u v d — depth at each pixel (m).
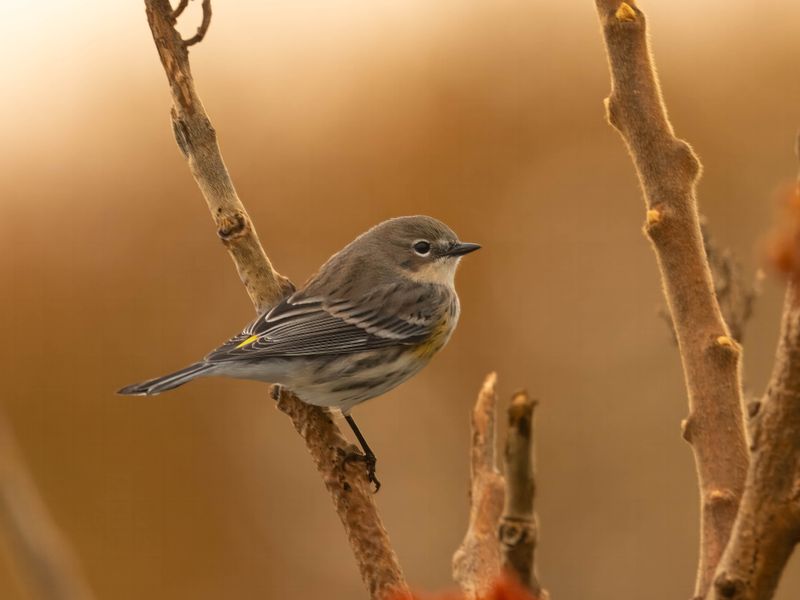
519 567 3.53
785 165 20.02
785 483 3.56
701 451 4.83
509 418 3.55
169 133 21.00
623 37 5.08
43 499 19.34
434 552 18.50
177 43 7.95
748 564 3.60
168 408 19.81
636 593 17.91
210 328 20.12
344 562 18.84
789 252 2.85
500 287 19.98
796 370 3.48
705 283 4.96
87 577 18.97
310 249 20.59
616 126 5.15
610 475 18.55
